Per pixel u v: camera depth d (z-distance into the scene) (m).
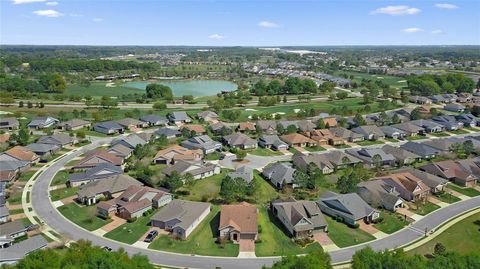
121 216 74.06
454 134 138.50
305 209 71.69
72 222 71.31
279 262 49.81
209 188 88.12
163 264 58.59
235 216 68.69
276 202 76.75
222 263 59.19
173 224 68.75
